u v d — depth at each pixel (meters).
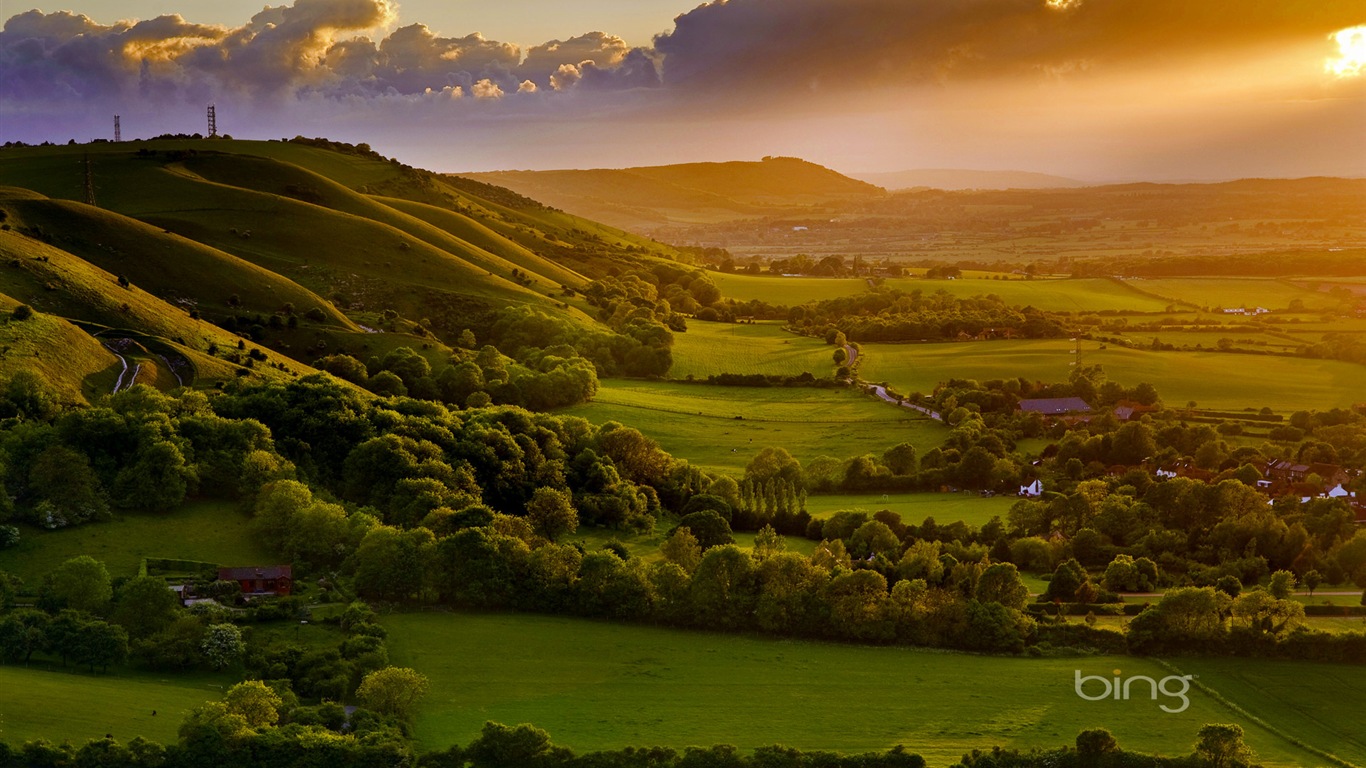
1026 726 115.88
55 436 162.00
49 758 94.50
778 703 120.00
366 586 141.25
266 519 153.62
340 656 121.38
